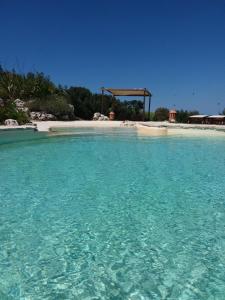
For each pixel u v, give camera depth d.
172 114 29.27
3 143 11.89
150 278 2.87
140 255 3.30
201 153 10.41
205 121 30.17
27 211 4.54
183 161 8.80
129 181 6.35
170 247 3.48
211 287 2.74
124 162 8.49
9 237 3.68
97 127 21.67
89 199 5.13
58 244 3.52
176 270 3.01
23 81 28.95
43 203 4.89
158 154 10.09
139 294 2.64
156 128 20.62
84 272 2.96
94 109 32.09
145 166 7.96
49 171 7.14
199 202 5.05
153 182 6.29
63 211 4.55
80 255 3.28
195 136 16.70
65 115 26.97
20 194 5.35
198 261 3.18
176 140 14.62
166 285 2.77
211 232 3.89
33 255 3.26
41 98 27.33
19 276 2.88
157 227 4.03
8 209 4.61
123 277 2.88
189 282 2.82
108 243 3.56
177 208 4.76
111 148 11.36
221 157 9.58
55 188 5.75
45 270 2.98
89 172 7.11
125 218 4.33
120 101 34.56
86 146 11.77
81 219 4.26
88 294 2.62
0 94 26.08
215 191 5.69
